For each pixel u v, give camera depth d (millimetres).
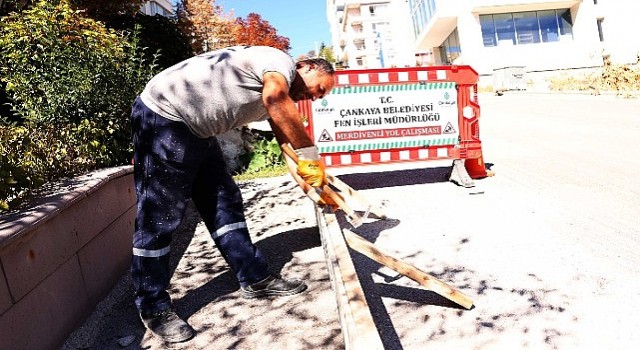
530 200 5258
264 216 5703
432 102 5895
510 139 9812
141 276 3004
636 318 2752
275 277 3490
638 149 7645
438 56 38125
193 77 2861
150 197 2977
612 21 31406
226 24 30812
